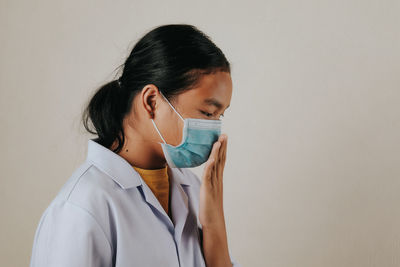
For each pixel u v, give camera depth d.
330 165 1.54
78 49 1.68
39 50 1.70
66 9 1.68
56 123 1.71
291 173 1.58
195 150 0.88
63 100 1.70
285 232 1.61
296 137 1.57
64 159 1.71
